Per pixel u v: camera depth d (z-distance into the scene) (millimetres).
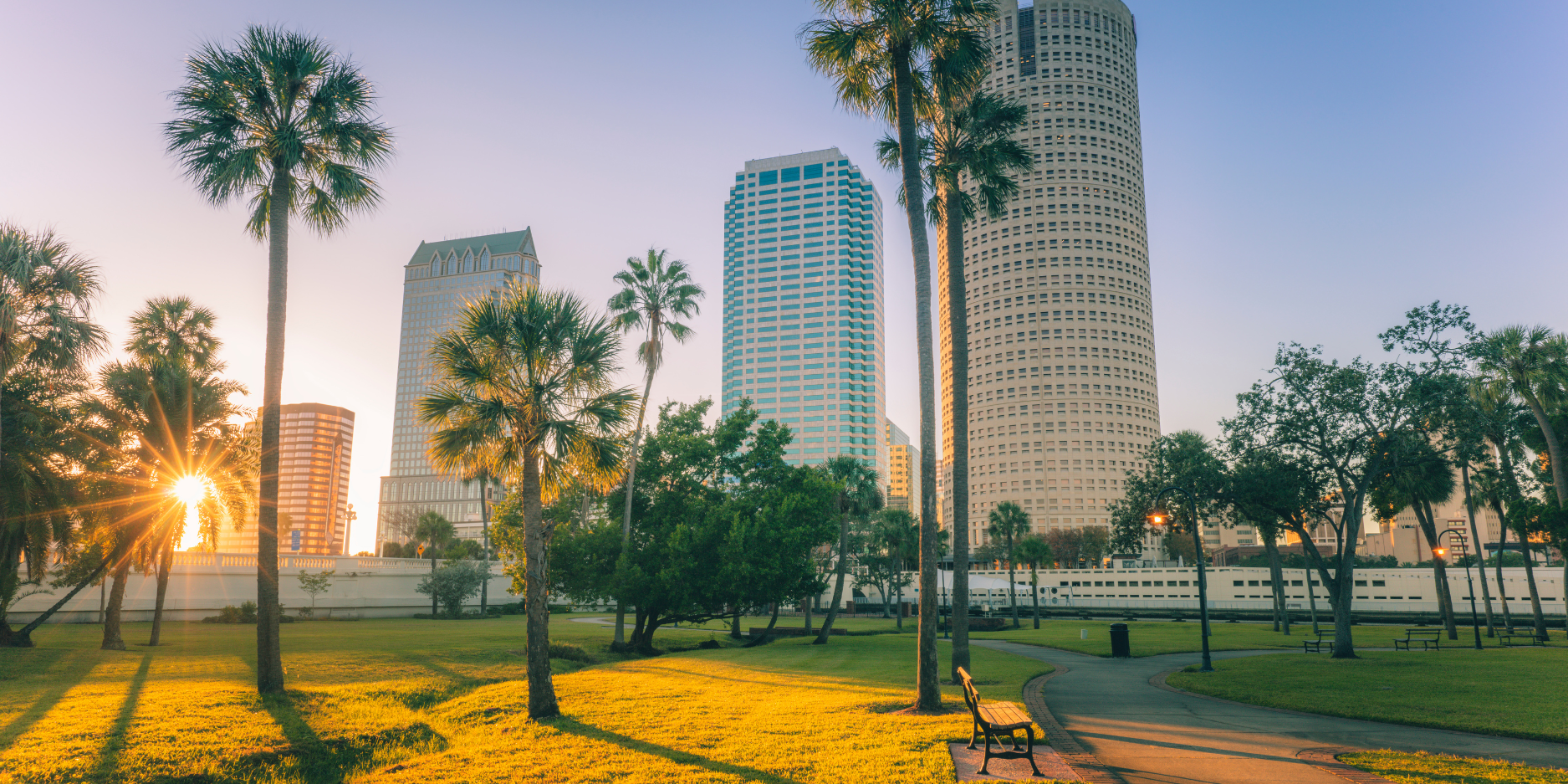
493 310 18453
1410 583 97312
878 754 12133
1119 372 193000
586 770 11984
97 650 33469
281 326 21188
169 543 36781
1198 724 15781
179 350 40844
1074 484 188625
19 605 52281
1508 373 40750
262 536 20359
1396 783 10664
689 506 40938
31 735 14523
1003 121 24078
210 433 38000
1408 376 31719
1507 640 45250
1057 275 195125
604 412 18859
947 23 18969
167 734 14938
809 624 53906
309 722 17031
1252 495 34656
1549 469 47375
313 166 22406
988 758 11203
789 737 13773
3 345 25062
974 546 195625
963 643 22391
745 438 44938
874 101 20266
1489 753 12898
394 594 78438
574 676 24625
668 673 25688
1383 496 39031
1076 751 12711
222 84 20984
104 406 34031
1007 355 197000
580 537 37750
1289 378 33750
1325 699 19125
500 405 18016
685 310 42781
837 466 63469
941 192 24562
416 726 17641
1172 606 108062
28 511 28016
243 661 29250
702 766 11891
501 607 87125
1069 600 119188
